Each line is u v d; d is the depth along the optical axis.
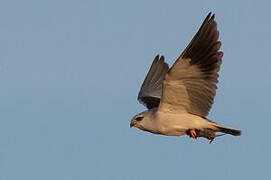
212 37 13.87
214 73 14.19
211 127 14.76
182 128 14.87
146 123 15.20
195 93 14.41
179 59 13.81
